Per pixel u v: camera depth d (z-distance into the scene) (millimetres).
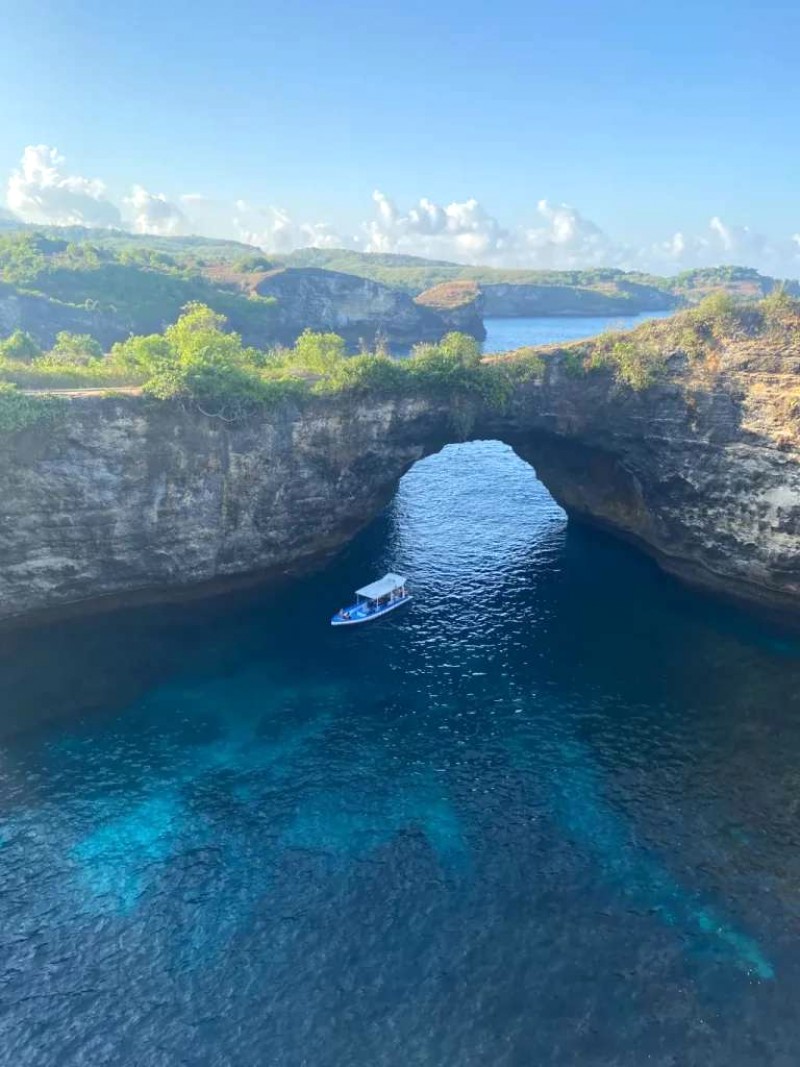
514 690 54875
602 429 75812
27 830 41562
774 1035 30453
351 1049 30203
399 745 49000
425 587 72375
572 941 34938
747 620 64938
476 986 32844
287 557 73062
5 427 55625
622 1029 30859
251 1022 31312
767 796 43969
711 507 68312
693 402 67875
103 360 81688
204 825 42188
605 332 77938
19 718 51000
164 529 64500
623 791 44594
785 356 63531
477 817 42781
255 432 65875
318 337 89938
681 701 53188
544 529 89188
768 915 36031
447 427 76438
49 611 62969
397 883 38375
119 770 46500
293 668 57938
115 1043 30359
